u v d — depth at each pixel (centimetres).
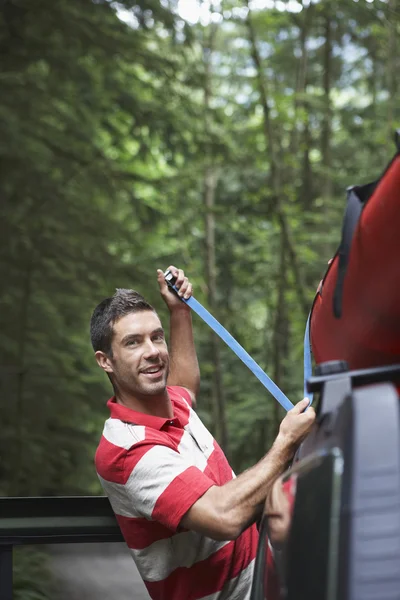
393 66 1141
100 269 816
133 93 911
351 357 149
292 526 136
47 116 842
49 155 782
